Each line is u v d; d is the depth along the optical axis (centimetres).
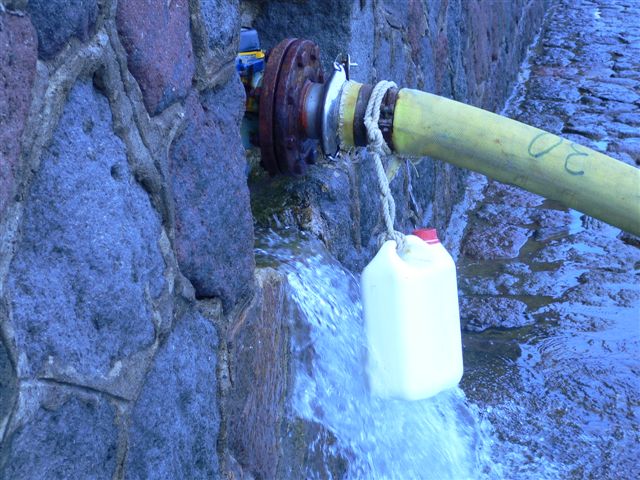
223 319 162
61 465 108
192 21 147
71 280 109
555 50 870
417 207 372
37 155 102
